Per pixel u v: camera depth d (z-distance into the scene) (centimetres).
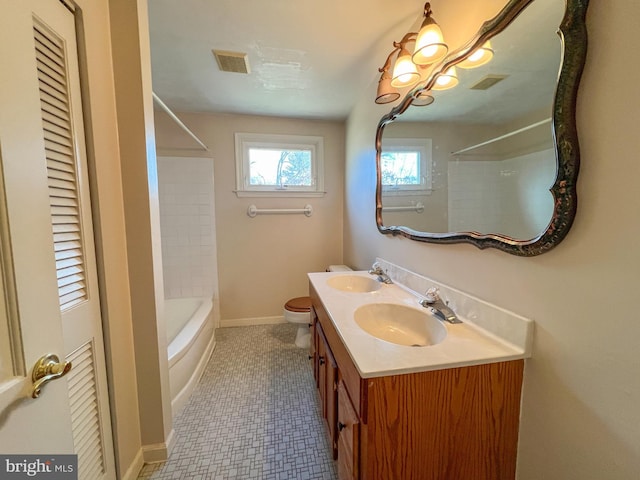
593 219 64
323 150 290
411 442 82
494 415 86
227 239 281
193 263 275
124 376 118
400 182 161
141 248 122
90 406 99
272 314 298
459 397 83
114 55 113
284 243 293
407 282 153
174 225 268
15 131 59
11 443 56
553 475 77
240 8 129
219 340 259
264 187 285
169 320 248
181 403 169
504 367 85
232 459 133
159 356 129
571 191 67
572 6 63
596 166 63
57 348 68
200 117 263
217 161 271
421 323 119
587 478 69
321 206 296
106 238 107
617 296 60
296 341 251
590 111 63
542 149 75
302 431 150
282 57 170
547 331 78
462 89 108
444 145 121
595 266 64
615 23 58
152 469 128
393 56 166
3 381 56
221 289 286
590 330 66
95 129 101
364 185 223
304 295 301
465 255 111
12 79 59
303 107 250
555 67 71
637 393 58
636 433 58
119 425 114
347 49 162
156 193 129
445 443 84
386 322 131
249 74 190
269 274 294
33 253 63
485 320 99
